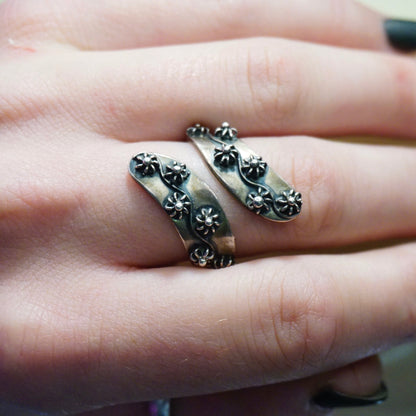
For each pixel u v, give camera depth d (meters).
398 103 0.13
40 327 0.11
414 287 0.12
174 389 0.11
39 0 0.13
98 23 0.13
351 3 0.14
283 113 0.12
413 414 0.16
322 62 0.13
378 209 0.12
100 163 0.12
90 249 0.11
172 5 0.13
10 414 0.12
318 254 0.12
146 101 0.12
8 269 0.11
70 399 0.11
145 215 0.11
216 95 0.12
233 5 0.13
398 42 0.14
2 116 0.12
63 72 0.12
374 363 0.13
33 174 0.11
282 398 0.13
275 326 0.11
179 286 0.11
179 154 0.12
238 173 0.12
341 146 0.12
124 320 0.11
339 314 0.11
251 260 0.12
